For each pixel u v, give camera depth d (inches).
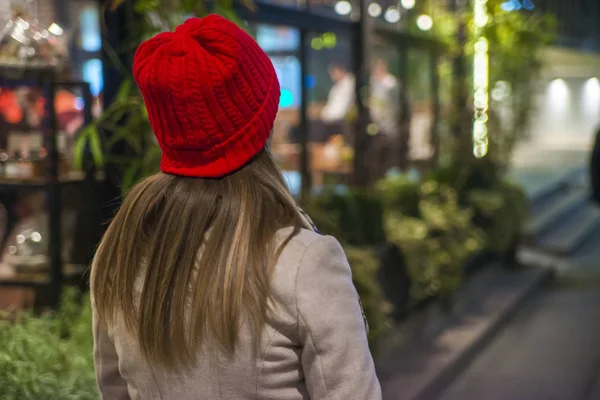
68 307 121.6
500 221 293.0
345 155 249.6
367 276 167.0
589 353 226.4
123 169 135.9
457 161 309.1
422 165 311.1
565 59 754.8
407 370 190.2
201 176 52.0
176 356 50.6
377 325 166.7
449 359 200.1
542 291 304.2
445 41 313.6
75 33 165.8
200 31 50.8
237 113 50.6
